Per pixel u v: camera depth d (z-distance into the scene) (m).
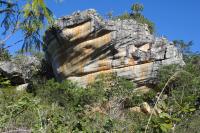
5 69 43.06
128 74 41.34
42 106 4.47
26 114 4.45
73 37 41.75
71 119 4.34
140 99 35.16
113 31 41.19
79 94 31.59
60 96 32.56
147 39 41.88
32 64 45.19
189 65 38.38
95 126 4.07
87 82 41.69
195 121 4.85
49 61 46.03
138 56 41.28
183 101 3.34
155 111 3.37
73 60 42.44
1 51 5.18
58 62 43.38
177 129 3.33
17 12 5.00
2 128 4.32
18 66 43.91
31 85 42.06
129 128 3.95
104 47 41.28
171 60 41.31
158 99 3.31
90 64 41.78
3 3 5.01
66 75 42.84
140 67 41.38
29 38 5.09
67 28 41.66
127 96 34.66
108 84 36.81
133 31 41.78
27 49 5.14
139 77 41.22
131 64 41.47
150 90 39.81
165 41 42.12
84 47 41.72
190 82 27.86
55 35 42.56
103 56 41.56
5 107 4.50
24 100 4.50
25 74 44.38
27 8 4.07
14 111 4.44
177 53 41.88
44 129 4.12
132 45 41.53
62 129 4.13
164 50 41.62
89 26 41.22
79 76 42.31
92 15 41.22
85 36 41.47
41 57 47.69
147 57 41.31
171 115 3.33
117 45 41.34
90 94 31.38
